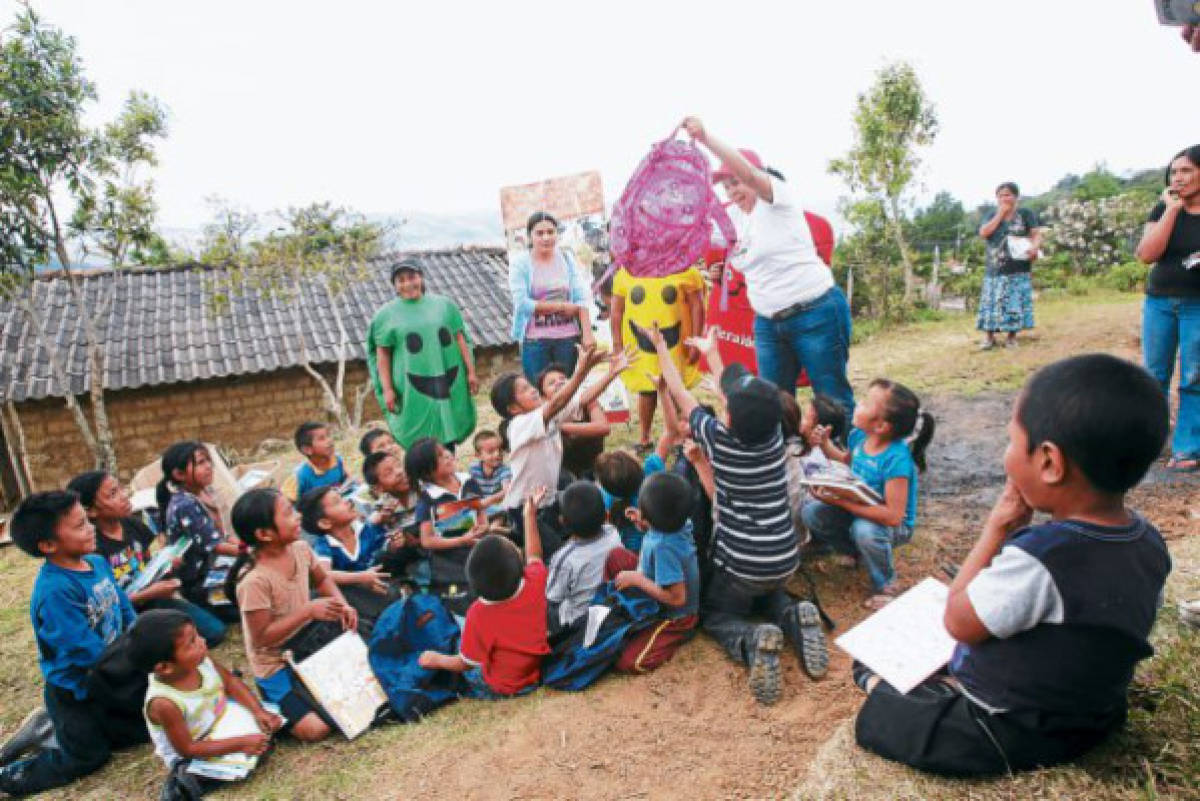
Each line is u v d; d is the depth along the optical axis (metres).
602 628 3.45
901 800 2.27
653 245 3.60
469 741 3.11
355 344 12.02
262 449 10.10
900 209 12.89
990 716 2.23
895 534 3.82
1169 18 2.29
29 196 8.20
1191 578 3.30
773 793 2.59
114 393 11.02
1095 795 2.11
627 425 6.88
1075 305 11.48
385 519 4.86
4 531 6.57
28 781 3.36
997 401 6.88
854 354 9.58
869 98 11.78
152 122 9.05
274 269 11.46
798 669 3.34
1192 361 4.71
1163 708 2.40
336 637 3.73
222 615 4.55
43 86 7.97
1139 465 1.84
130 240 9.43
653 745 2.93
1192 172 4.45
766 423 3.22
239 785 3.12
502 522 4.63
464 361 6.11
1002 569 2.03
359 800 2.85
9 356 10.88
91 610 3.54
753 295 4.77
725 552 3.45
